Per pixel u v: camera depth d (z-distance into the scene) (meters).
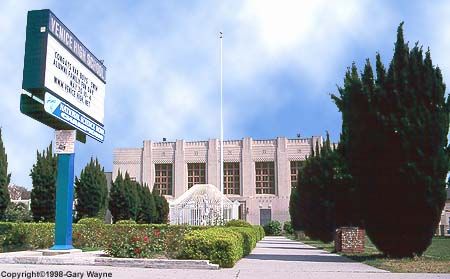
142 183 63.16
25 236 21.55
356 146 17.97
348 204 25.81
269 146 65.12
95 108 20.83
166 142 67.50
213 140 66.12
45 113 17.14
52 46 16.89
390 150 17.05
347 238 21.31
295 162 64.62
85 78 19.73
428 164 16.70
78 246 21.34
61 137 18.50
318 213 31.64
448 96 17.44
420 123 16.78
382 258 17.45
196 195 44.81
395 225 17.08
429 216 16.73
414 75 17.34
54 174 33.75
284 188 63.47
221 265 14.21
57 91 17.09
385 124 17.06
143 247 15.29
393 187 16.97
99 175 40.06
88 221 29.64
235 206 48.78
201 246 14.37
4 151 28.80
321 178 31.86
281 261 16.78
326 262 16.44
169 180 67.06
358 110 17.95
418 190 16.61
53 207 33.31
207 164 65.62
